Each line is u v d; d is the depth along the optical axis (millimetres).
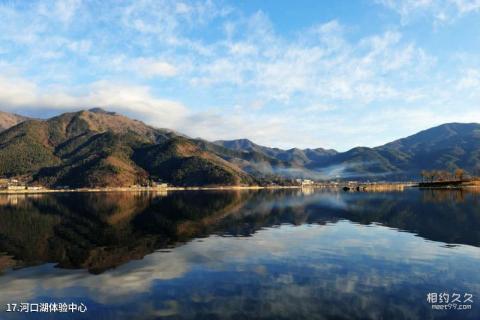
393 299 30859
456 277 36750
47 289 34281
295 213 105500
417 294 32000
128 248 54062
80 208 138500
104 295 32438
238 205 144125
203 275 38281
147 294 32531
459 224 75062
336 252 48750
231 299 31125
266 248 52188
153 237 64312
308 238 60344
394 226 73500
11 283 36219
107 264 43781
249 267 41375
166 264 43281
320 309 28906
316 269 40188
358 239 58656
